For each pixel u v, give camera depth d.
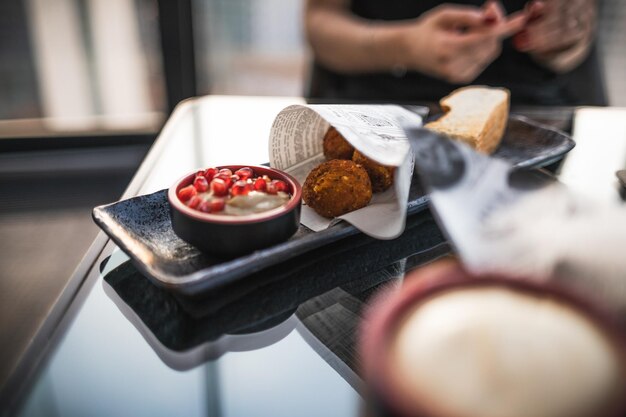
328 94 0.91
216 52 1.72
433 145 0.25
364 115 0.42
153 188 0.45
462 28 0.78
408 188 0.38
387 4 0.89
